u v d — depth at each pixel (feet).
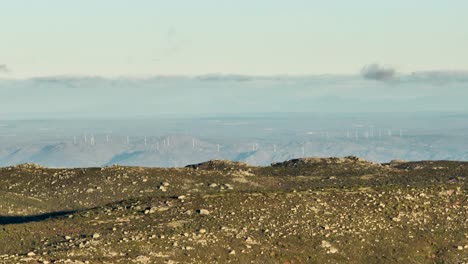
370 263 414.82
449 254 433.89
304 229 433.07
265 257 396.57
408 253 428.56
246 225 429.38
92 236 400.88
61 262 351.05
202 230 413.18
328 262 406.62
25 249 383.24
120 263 361.10
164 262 370.32
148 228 416.46
